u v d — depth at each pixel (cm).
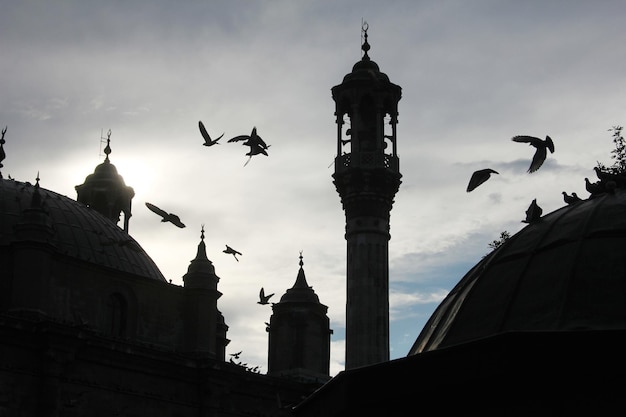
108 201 8212
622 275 1684
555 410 1495
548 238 1867
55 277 6212
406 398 1620
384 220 7838
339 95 8194
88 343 5903
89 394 5869
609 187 1941
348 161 7938
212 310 6888
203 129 3800
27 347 5706
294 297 7494
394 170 7925
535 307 1722
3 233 6278
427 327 2027
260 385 6669
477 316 1817
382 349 7512
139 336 6556
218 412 6400
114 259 6712
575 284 1700
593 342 1470
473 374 1540
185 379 6369
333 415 1720
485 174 2353
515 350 1502
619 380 1465
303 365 7275
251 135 3834
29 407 5612
